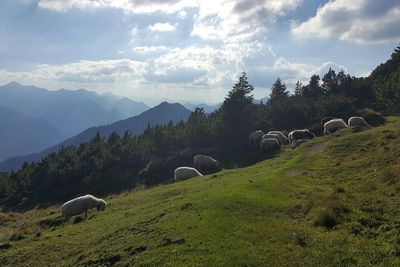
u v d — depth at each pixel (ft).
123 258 70.08
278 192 99.96
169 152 317.01
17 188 307.37
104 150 323.57
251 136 293.64
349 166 118.52
